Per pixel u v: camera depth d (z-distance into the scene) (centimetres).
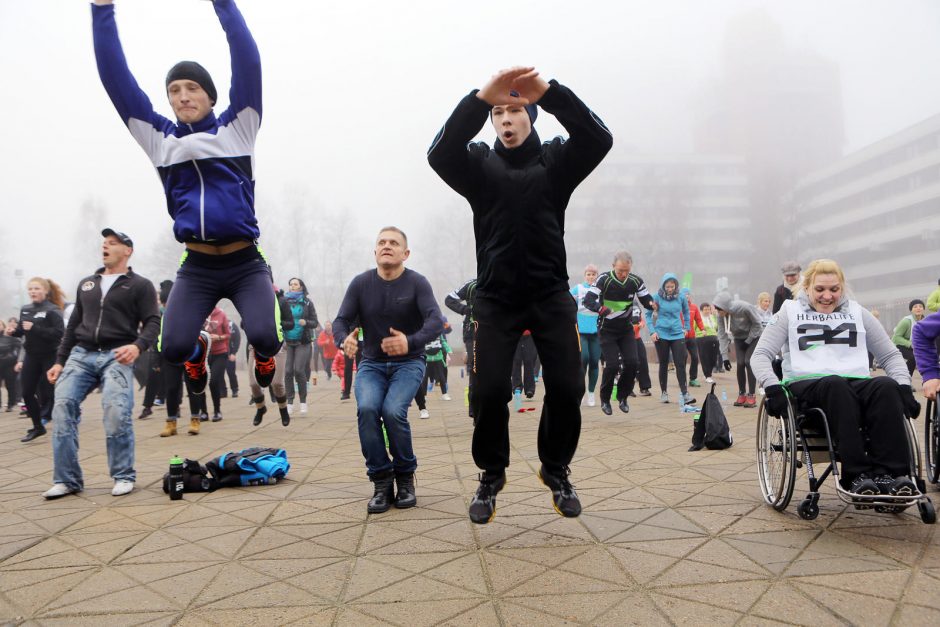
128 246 458
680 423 689
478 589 243
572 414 282
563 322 281
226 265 319
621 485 413
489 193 275
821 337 349
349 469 496
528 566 267
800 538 296
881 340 344
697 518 333
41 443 697
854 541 289
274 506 384
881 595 228
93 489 447
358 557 285
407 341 343
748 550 280
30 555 299
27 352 716
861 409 316
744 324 812
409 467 378
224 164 305
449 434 677
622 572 257
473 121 258
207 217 300
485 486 291
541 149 285
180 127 309
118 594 248
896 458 295
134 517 367
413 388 381
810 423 333
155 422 831
